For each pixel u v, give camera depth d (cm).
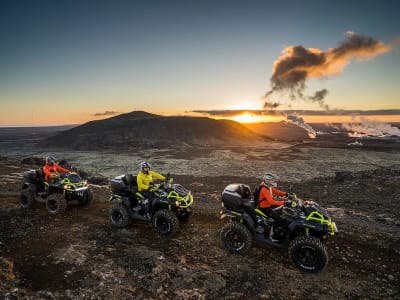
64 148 13788
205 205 1209
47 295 514
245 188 776
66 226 898
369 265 655
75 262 642
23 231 846
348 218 1070
